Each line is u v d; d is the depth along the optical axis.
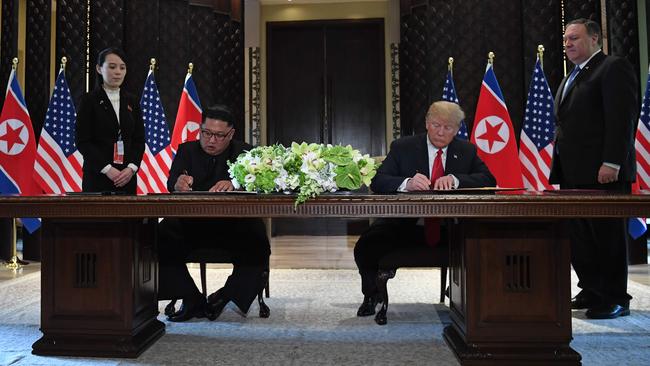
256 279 2.57
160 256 2.52
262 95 7.79
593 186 2.61
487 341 1.92
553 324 1.90
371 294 2.70
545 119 4.28
